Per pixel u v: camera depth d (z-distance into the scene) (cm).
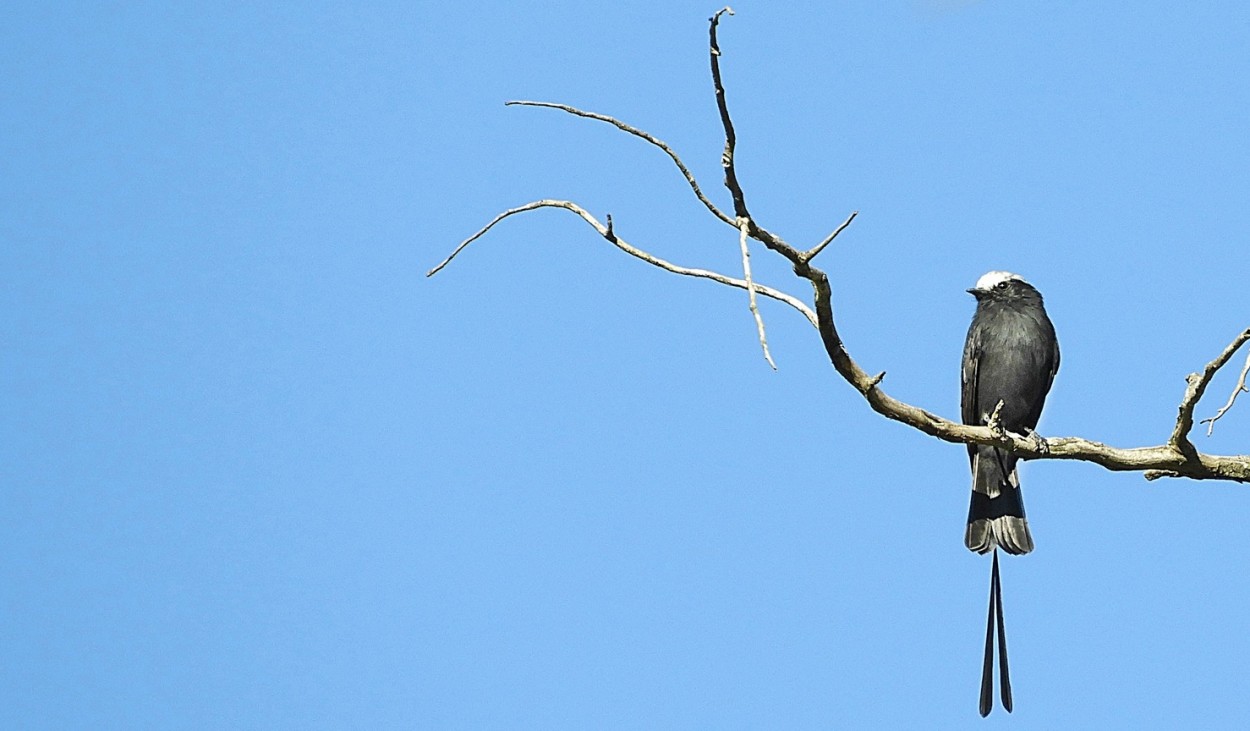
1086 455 1149
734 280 1011
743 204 903
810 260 948
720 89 853
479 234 990
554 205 1006
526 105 912
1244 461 1156
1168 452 1155
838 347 1045
